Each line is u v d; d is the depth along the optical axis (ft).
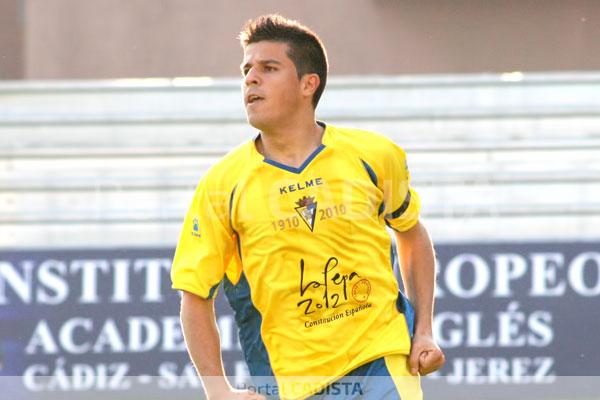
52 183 98.58
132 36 89.76
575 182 97.30
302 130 36.22
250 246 35.70
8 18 89.76
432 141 101.24
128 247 78.95
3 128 102.73
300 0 84.84
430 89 102.32
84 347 77.87
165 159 101.60
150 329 78.18
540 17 81.76
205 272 35.86
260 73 35.99
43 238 96.32
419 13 83.30
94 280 78.74
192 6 88.74
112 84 100.99
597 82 100.01
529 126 101.76
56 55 90.12
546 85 101.04
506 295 77.20
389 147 36.76
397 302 37.70
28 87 100.94
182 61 88.22
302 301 35.53
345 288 35.53
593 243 77.30
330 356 35.76
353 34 84.02
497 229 95.35
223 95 102.22
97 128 103.04
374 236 35.99
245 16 87.81
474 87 102.22
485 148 101.09
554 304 77.15
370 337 35.94
